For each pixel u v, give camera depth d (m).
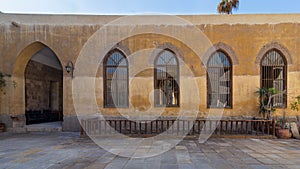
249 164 5.01
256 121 8.25
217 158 5.46
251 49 9.32
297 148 6.44
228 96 9.51
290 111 9.14
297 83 9.18
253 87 9.28
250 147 6.55
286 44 9.21
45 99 12.75
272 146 6.67
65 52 9.59
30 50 10.03
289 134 7.79
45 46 10.36
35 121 11.41
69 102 9.53
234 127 9.20
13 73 9.70
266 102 9.15
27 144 7.05
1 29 9.70
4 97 9.66
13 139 7.87
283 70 9.38
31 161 5.26
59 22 9.60
